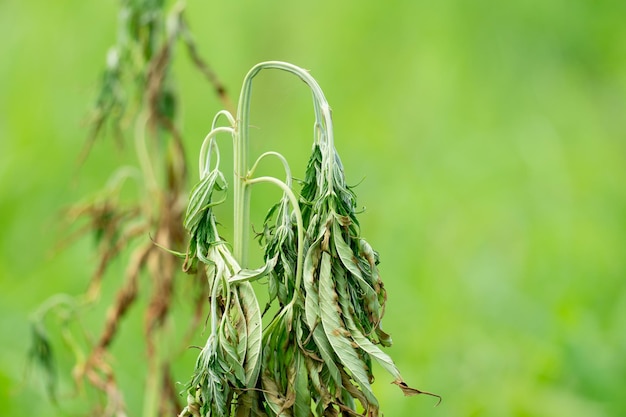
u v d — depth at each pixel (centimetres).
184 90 695
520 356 491
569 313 522
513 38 903
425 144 782
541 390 462
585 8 941
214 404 218
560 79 894
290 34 772
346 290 222
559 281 614
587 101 888
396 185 714
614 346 491
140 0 415
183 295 406
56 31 714
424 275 602
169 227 406
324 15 814
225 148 642
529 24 916
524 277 612
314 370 222
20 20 726
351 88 805
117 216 418
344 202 225
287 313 224
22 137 671
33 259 610
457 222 684
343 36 819
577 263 633
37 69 702
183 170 416
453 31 879
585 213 719
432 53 852
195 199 228
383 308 225
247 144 237
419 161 763
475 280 595
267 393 223
